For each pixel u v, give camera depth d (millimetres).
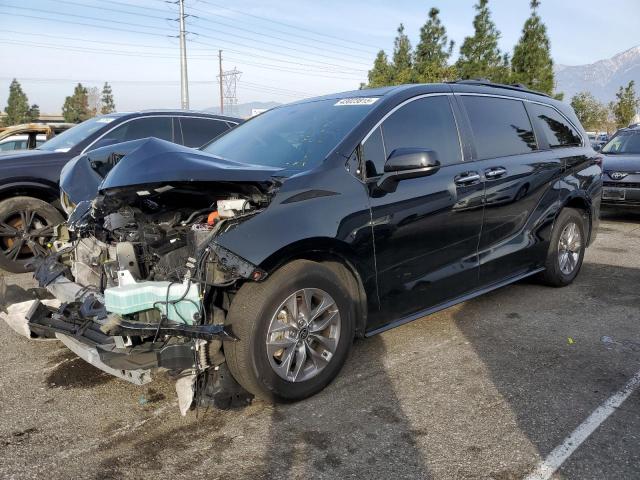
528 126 4941
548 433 2832
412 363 3711
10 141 10406
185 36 32219
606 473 2496
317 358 3230
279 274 2998
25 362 3842
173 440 2846
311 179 3205
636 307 4840
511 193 4484
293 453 2705
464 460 2619
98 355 2904
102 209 3648
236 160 3766
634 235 8367
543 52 25594
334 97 4277
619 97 41719
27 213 6168
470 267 4164
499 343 4047
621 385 3352
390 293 3596
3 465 2633
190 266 2959
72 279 3695
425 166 3365
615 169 9078
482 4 26062
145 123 7293
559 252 5246
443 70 26453
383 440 2805
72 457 2703
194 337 2711
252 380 2941
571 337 4148
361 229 3328
